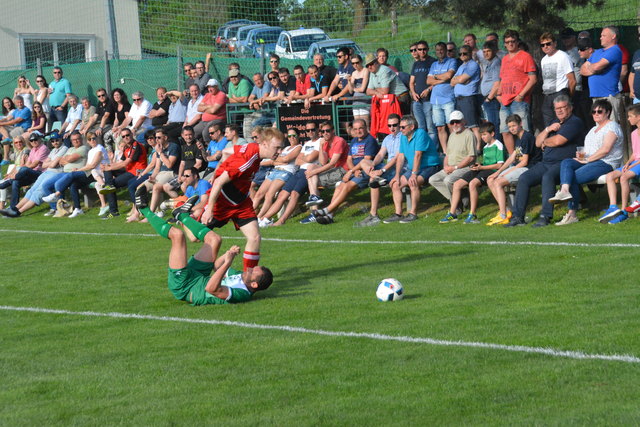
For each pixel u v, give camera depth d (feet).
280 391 33.53
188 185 98.32
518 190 78.89
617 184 85.71
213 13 177.37
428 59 101.91
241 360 38.29
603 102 77.05
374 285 55.21
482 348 37.86
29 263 73.87
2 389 35.73
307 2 166.71
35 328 47.62
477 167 83.41
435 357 36.96
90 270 68.08
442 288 52.75
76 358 40.24
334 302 50.26
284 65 132.26
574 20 120.06
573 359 35.45
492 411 30.04
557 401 30.63
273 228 90.63
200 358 38.99
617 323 40.75
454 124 85.35
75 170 112.57
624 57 94.79
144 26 195.83
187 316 48.67
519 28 99.76
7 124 146.30
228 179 54.54
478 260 62.08
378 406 31.22
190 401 32.86
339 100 105.40
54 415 32.01
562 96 77.87
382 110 100.73
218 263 51.62
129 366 38.29
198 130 114.42
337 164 94.02
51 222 108.37
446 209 91.20
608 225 73.97
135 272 65.62
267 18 175.42
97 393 34.53
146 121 126.31
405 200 96.78
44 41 200.85
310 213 97.81
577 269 55.77
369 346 39.42
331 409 31.14
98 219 108.06
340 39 153.28
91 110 135.23
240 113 115.85
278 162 94.53
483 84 95.20
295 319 46.16
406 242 73.41
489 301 47.85
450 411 30.30
